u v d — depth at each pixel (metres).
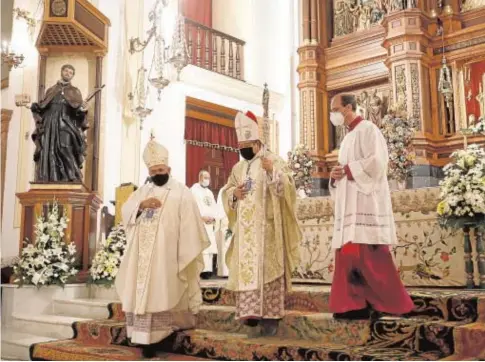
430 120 7.66
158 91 9.20
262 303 4.16
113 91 9.33
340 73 8.91
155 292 4.41
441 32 7.80
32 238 7.17
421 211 5.27
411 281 5.27
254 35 12.72
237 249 4.38
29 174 8.54
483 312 3.83
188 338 4.52
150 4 10.14
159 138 9.98
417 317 4.10
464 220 4.69
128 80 9.54
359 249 3.87
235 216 4.64
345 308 3.94
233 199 4.57
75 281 7.10
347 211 3.95
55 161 7.53
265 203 4.36
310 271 5.98
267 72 12.67
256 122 4.63
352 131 4.18
